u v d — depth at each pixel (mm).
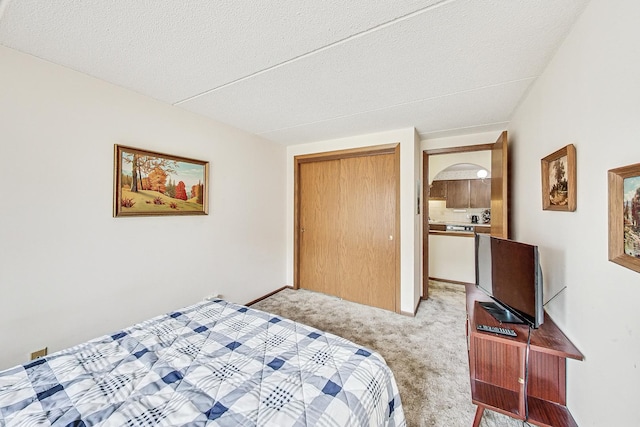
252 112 2430
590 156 1118
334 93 2023
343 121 2656
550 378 1394
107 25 1270
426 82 1840
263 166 3332
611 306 980
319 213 3637
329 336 1329
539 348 1249
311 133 3105
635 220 836
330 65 1632
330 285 3557
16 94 1465
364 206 3256
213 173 2646
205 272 2582
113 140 1882
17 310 1482
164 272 2227
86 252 1755
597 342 1071
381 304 3145
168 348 1203
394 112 2412
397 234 2951
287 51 1486
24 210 1498
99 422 785
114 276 1902
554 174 1481
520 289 1445
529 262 1367
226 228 2807
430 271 4316
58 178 1624
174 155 2270
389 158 3100
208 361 1104
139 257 2051
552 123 1527
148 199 2084
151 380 982
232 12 1180
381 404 1004
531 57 1524
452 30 1298
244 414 815
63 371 1025
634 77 852
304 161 3664
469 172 5512
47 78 1574
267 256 3434
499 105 2238
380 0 1107
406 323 2715
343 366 1068
